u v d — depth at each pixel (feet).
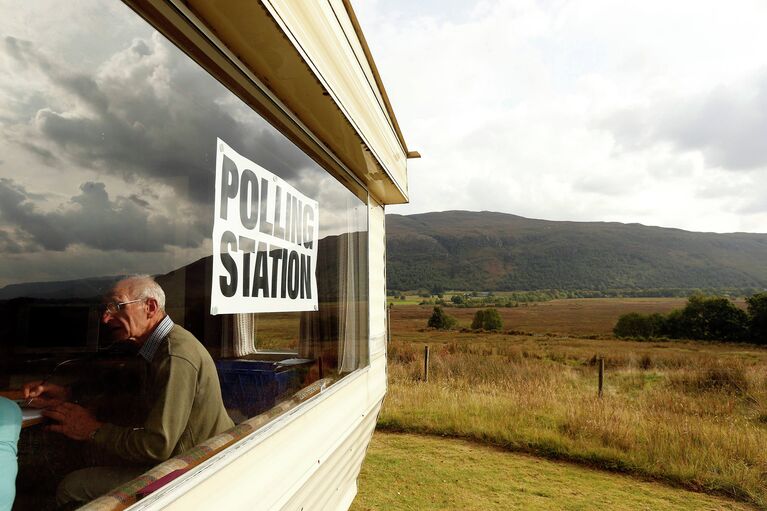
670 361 73.20
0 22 2.81
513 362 56.70
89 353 3.40
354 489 12.17
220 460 4.19
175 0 3.86
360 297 9.85
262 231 5.53
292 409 5.94
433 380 42.45
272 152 5.80
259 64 5.07
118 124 3.54
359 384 9.29
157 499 3.44
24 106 2.95
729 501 16.19
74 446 3.31
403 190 11.72
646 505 15.53
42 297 3.09
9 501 2.92
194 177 4.33
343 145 7.79
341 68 6.32
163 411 3.95
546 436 21.84
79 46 3.23
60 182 3.16
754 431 23.22
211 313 4.54
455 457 19.66
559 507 14.97
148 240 3.84
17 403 3.00
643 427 22.67
